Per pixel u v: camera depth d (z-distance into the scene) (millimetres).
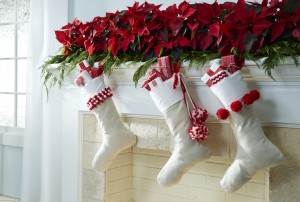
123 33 1496
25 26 2617
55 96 2105
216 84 1277
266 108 1321
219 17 1323
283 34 1247
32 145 2189
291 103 1273
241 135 1260
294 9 1199
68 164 1902
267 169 1432
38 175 2223
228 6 1328
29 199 2205
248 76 1313
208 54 1339
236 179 1295
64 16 2049
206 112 1375
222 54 1328
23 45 2635
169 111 1392
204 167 1755
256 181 1610
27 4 2619
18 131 2602
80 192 1856
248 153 1254
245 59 1265
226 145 1418
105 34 1592
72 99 1860
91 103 1564
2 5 2723
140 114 1625
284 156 1293
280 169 1304
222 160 1695
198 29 1364
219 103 1400
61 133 2133
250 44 1242
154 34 1446
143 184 1939
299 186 1271
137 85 1597
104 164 1644
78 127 1846
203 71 1363
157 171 1886
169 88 1387
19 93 2625
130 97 1636
